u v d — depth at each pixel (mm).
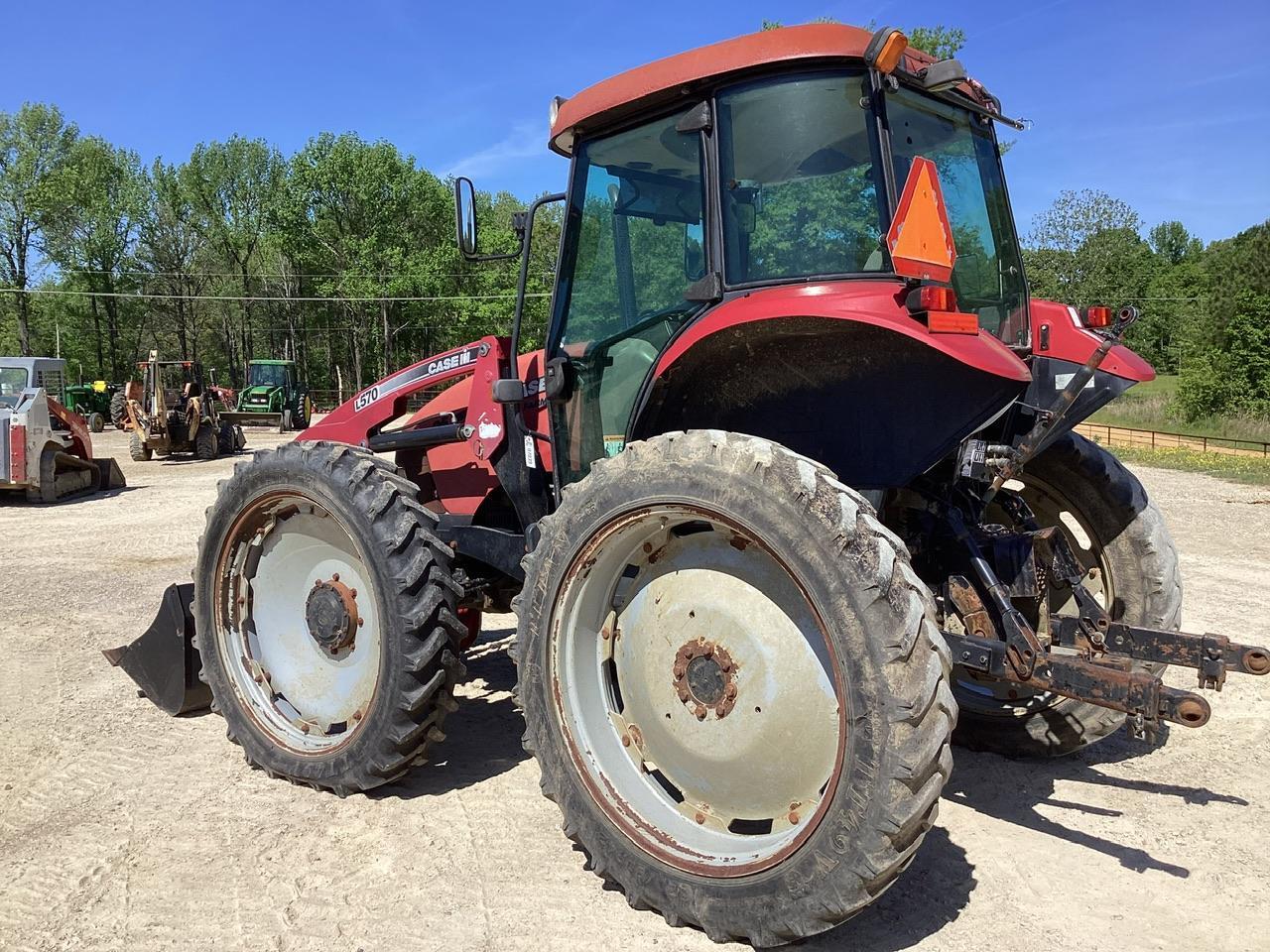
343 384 64312
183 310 60031
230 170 59625
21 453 13352
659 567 2957
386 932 2760
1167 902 2865
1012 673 2783
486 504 4480
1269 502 13102
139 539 10375
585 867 3127
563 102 3732
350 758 3609
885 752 2277
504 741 4324
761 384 3070
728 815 2828
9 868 3189
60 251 54625
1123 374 3373
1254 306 32969
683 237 3291
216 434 21812
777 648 2650
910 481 2977
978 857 3168
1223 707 4590
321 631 3883
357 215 54594
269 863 3188
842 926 2748
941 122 3373
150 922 2836
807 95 2953
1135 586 3848
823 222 2945
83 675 5406
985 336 2820
